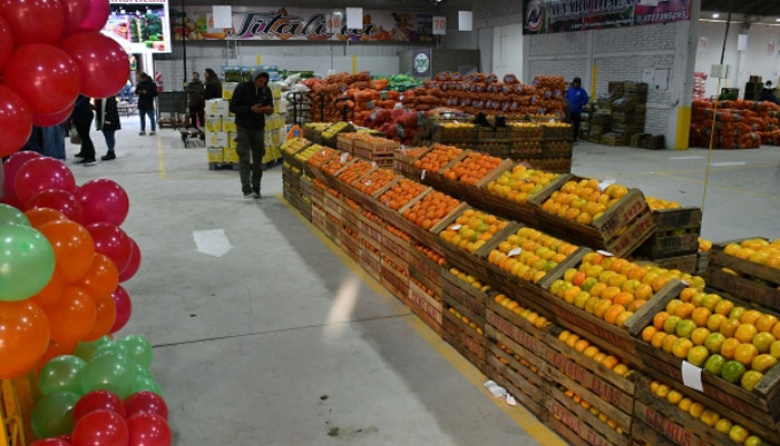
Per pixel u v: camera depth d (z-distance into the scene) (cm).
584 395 300
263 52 2672
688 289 273
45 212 243
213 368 394
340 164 666
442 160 546
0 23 209
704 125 1606
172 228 739
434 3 2827
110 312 263
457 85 1694
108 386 266
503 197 432
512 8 2325
